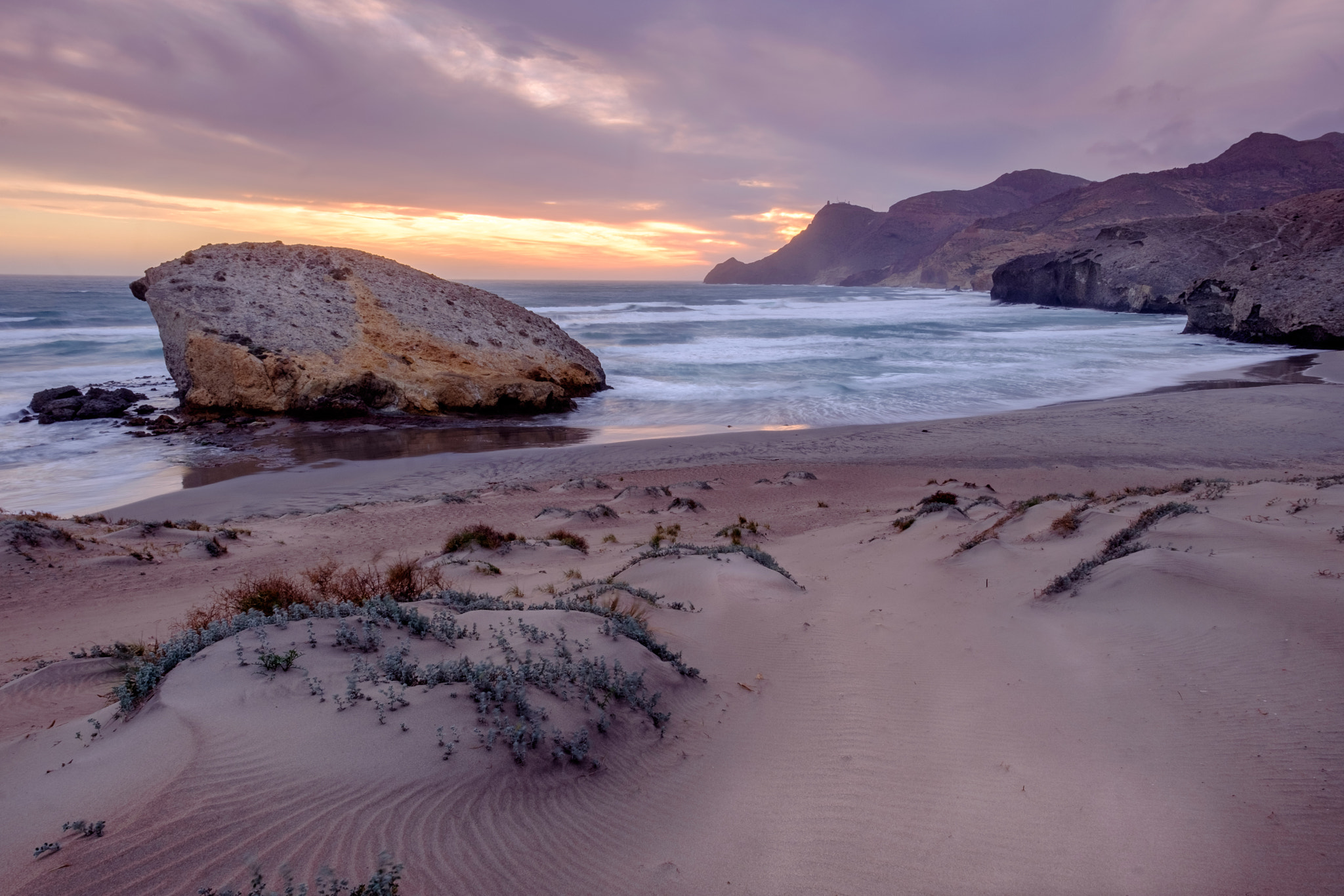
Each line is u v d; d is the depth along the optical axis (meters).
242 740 3.86
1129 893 3.32
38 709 5.78
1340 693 4.71
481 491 22.09
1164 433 26.38
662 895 3.47
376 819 3.49
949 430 28.95
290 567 13.08
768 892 3.51
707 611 8.80
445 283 46.09
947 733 5.14
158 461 26.31
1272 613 6.05
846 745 5.12
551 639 6.02
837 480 22.55
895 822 4.09
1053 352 53.44
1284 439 24.61
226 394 33.44
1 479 23.59
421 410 34.81
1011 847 3.76
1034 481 20.91
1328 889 3.18
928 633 7.53
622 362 51.16
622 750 4.80
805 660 7.04
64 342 54.97
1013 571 9.58
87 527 15.86
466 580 11.28
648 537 16.02
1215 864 3.45
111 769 3.72
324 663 4.84
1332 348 51.16
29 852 3.09
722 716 5.77
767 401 37.22
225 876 3.02
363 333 37.47
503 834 3.67
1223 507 11.45
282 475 24.47
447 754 4.02
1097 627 6.79
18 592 11.27
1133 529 9.75
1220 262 92.50
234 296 36.66
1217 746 4.47
